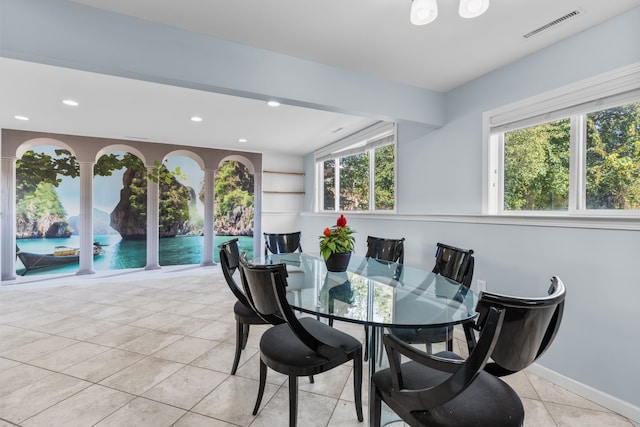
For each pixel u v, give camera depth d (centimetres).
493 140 253
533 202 230
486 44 210
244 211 588
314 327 172
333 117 374
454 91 282
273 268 136
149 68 188
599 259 179
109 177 498
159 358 228
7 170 430
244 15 183
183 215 543
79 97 309
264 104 330
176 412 168
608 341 175
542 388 195
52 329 281
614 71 178
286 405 176
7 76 260
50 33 166
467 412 103
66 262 477
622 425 161
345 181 490
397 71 251
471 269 200
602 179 192
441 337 185
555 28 190
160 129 430
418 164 324
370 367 160
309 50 221
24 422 159
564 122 210
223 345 251
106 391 186
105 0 170
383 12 179
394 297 175
